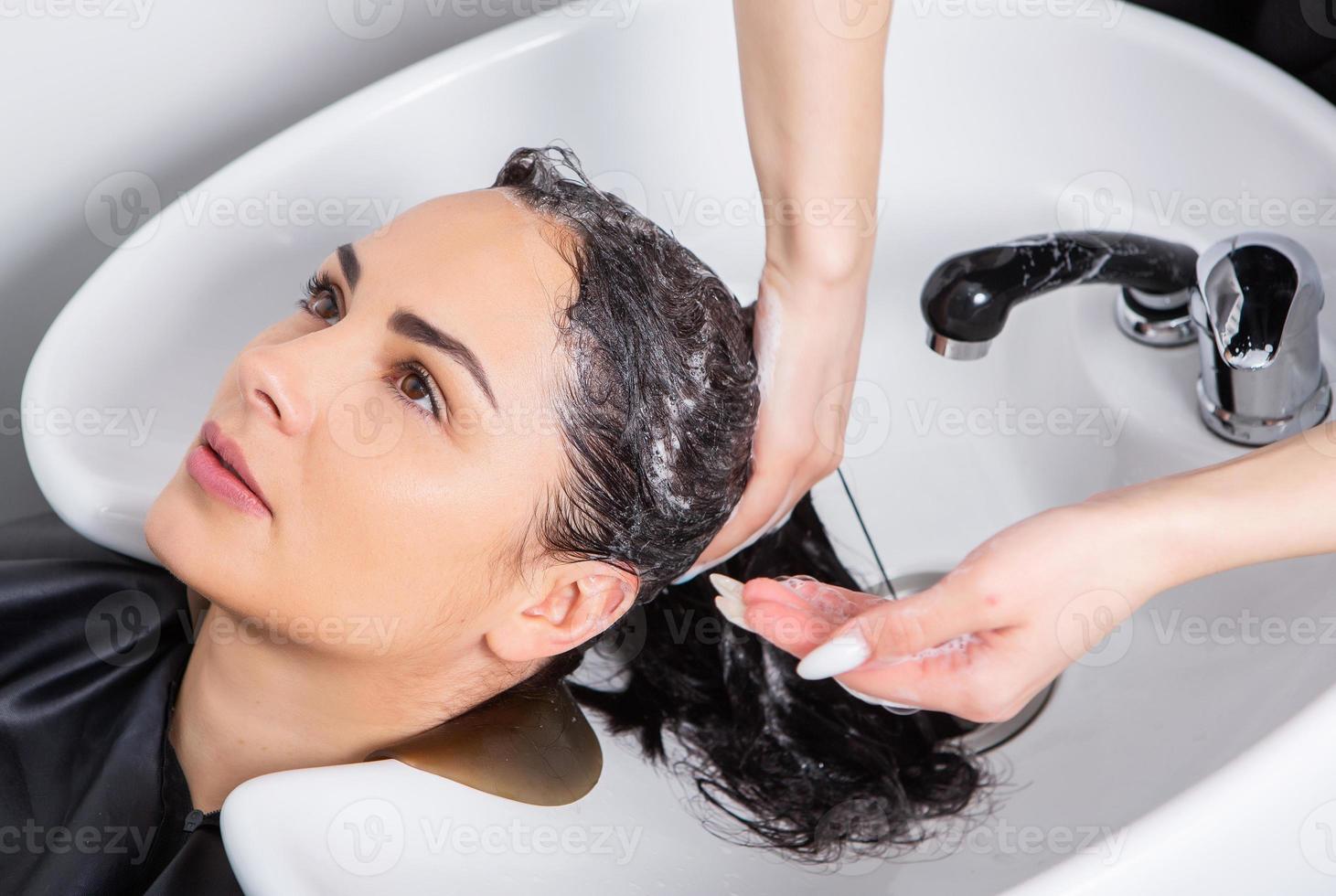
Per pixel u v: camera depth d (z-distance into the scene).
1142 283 0.72
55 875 0.68
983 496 0.84
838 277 0.69
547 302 0.62
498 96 0.88
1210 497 0.57
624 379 0.63
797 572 0.83
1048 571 0.56
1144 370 0.80
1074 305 0.83
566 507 0.64
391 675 0.68
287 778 0.59
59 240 0.99
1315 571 0.67
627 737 0.78
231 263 0.86
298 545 0.62
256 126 1.00
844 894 0.65
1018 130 0.85
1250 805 0.52
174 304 0.84
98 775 0.72
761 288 0.73
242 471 0.62
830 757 0.75
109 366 0.81
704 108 0.88
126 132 0.96
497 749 0.68
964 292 0.67
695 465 0.66
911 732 0.75
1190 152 0.81
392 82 0.86
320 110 0.97
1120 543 0.56
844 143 0.67
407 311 0.61
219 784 0.74
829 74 0.66
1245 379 0.72
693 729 0.79
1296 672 0.62
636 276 0.64
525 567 0.65
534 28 0.86
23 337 1.02
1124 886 0.51
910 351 0.88
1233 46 0.78
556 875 0.63
